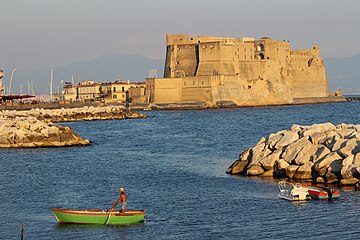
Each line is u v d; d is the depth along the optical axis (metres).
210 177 179.38
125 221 128.38
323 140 173.00
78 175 188.75
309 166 164.75
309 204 140.12
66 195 156.38
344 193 147.50
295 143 174.25
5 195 157.12
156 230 123.31
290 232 119.56
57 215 129.12
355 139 164.00
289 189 153.62
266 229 122.00
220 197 150.75
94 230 124.12
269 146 182.25
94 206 143.50
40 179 181.25
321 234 117.69
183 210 138.62
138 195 155.75
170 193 157.75
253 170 177.25
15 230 124.50
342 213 131.12
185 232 121.44
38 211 139.38
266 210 136.38
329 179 159.00
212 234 119.69
